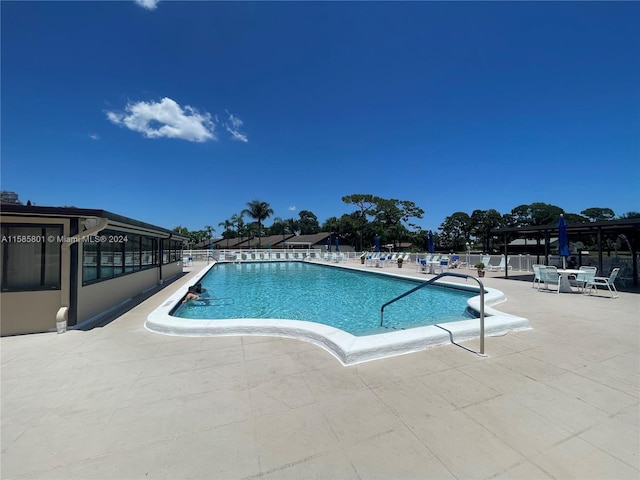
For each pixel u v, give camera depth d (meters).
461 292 11.34
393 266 21.67
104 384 3.23
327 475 1.85
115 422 2.48
